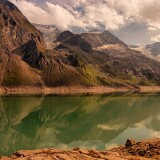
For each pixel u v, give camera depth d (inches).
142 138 2682.1
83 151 1182.3
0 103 5782.5
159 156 1169.4
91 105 6151.6
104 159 1062.4
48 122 3905.0
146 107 5984.3
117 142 2539.4
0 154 2078.0
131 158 1101.7
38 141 2618.1
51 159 1024.9
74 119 4256.9
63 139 2728.8
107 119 4266.7
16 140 2635.3
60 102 6520.7
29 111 4881.9
